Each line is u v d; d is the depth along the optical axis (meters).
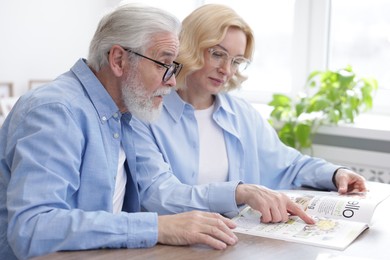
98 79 1.48
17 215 1.22
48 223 1.21
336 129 2.86
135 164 1.59
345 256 1.22
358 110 2.95
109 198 1.42
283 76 3.46
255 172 2.03
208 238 1.25
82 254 1.19
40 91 1.38
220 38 1.85
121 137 1.56
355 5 3.15
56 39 3.65
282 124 3.01
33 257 1.18
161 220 1.28
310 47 3.29
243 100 2.16
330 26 3.26
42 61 3.60
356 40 3.18
